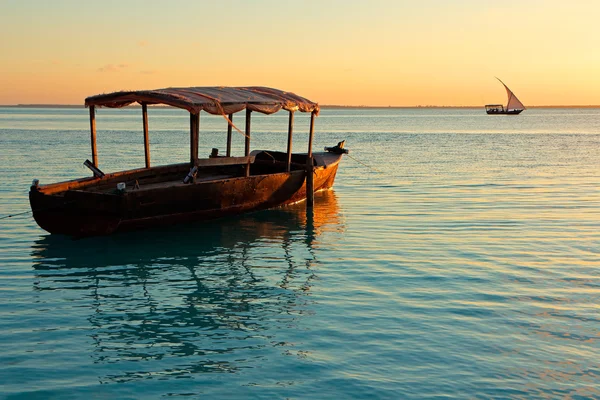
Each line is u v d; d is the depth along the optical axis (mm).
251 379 8258
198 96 17594
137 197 15805
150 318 10609
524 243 15609
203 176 21391
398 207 21312
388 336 9641
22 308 11070
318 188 23500
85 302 11430
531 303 11094
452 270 13250
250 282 12672
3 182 26500
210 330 10031
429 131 86625
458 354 8945
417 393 7824
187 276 13133
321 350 9164
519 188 25656
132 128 94375
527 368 8500
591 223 18109
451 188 25859
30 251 15133
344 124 124562
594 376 8266
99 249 15375
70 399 7723
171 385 8109
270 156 23672
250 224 18516
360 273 13172
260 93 20609
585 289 11875
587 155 42906
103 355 9055
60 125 100438
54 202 15461
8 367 8617
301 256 14711
